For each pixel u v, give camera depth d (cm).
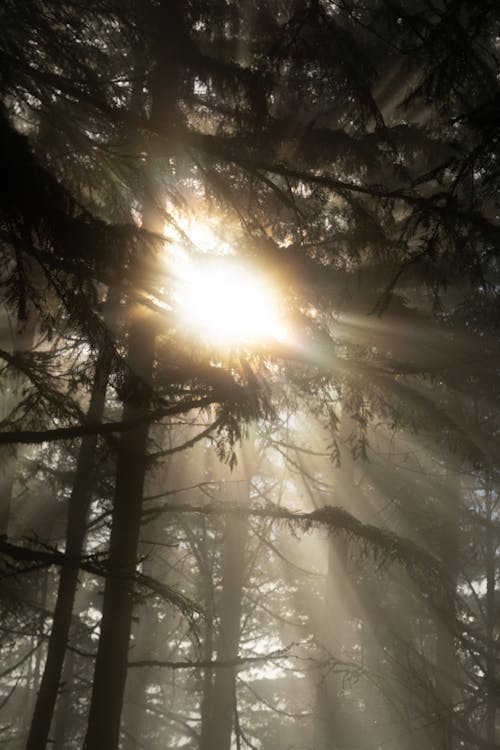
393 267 850
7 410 1160
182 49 870
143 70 960
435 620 1485
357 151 893
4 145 478
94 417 1067
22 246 553
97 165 793
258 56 994
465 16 898
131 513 996
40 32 752
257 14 966
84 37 845
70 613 1125
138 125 719
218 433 798
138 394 698
